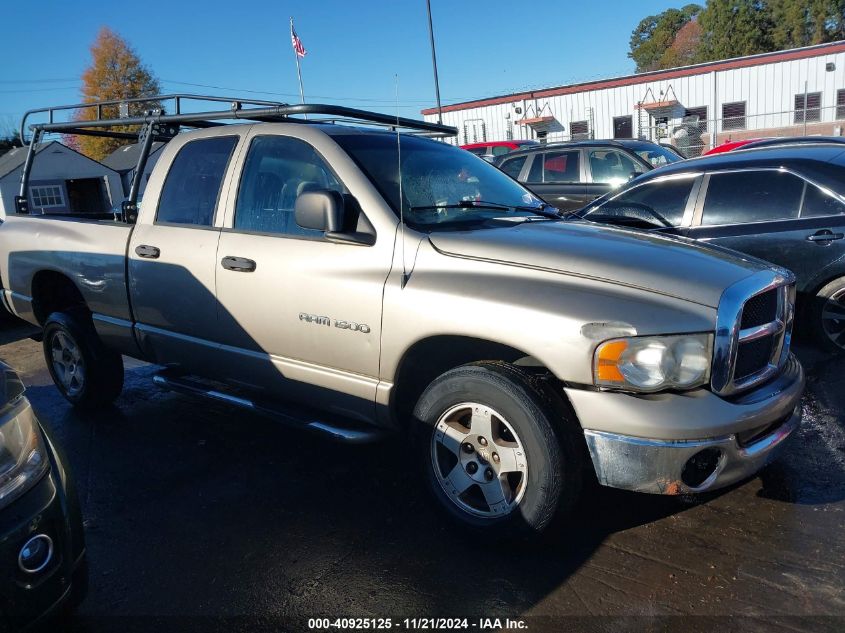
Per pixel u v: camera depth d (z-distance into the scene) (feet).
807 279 18.20
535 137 94.12
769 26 166.50
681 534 10.43
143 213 14.58
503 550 10.24
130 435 15.35
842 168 17.87
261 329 12.36
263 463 13.62
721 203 19.21
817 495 11.44
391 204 11.23
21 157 98.53
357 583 9.61
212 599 9.39
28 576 7.23
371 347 10.91
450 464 10.73
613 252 10.07
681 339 8.90
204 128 14.62
